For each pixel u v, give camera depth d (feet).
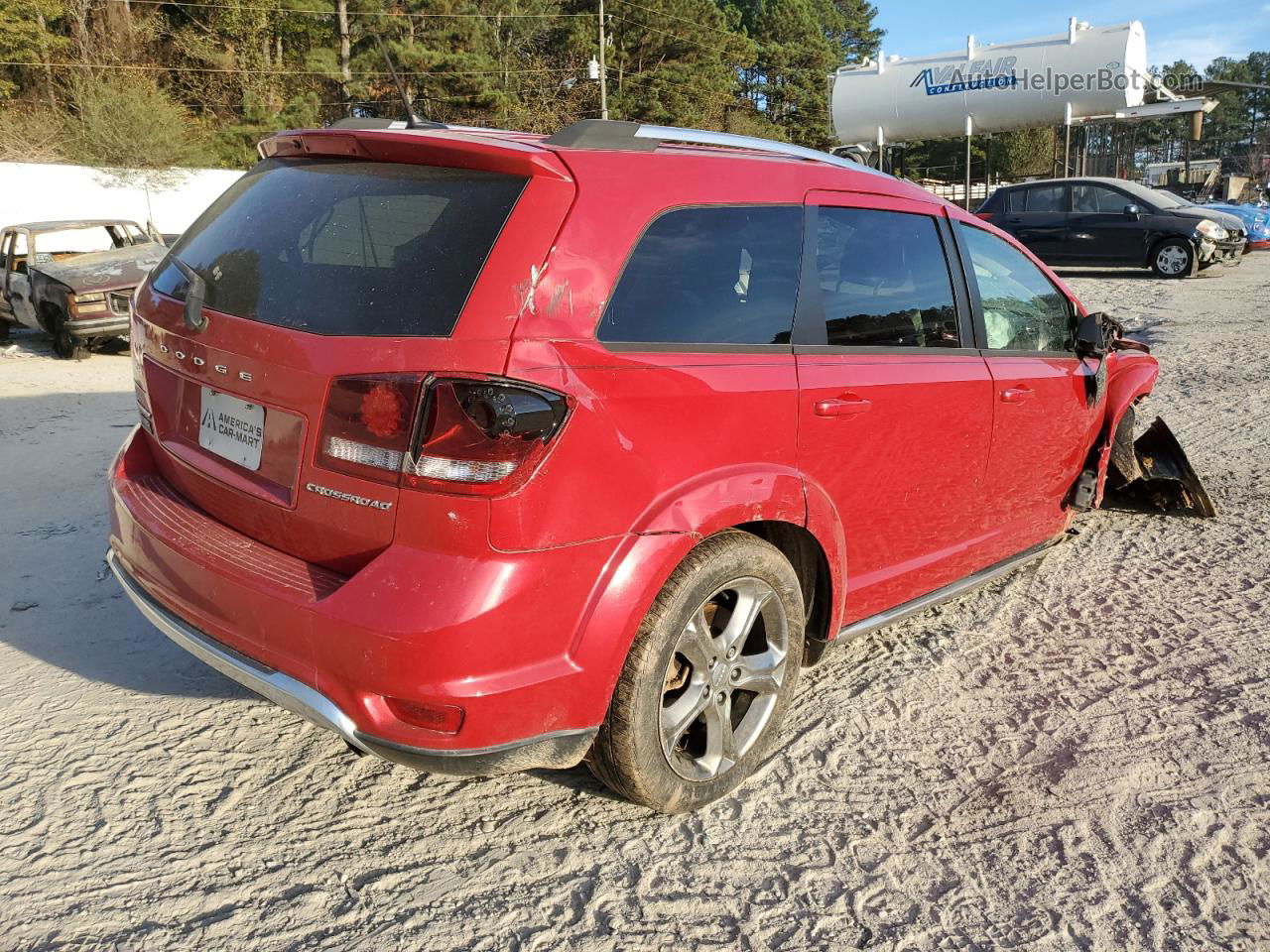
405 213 7.97
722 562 8.58
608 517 7.72
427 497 7.11
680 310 8.54
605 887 8.25
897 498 10.82
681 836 8.93
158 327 9.34
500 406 7.03
